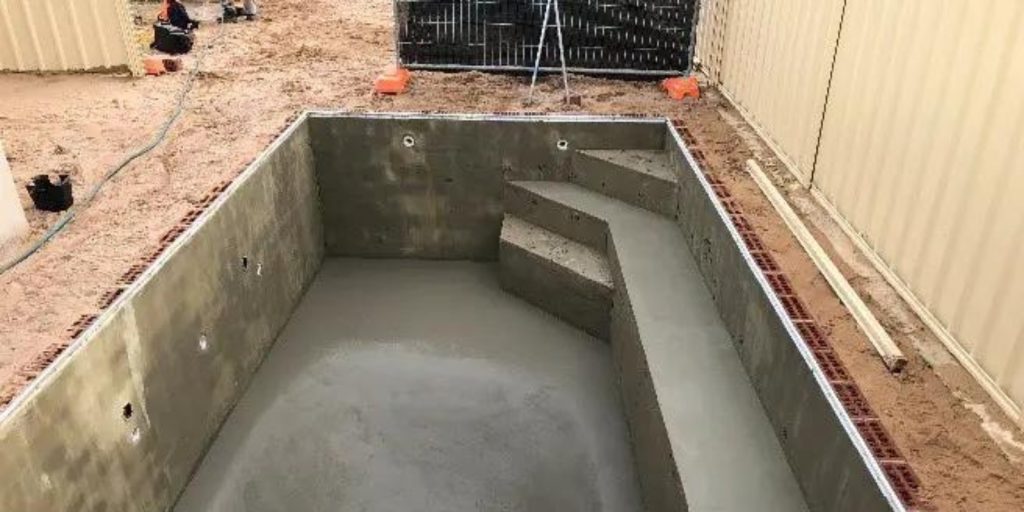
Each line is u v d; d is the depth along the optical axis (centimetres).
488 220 672
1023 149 294
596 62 717
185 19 854
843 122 442
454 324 599
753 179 521
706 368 434
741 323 437
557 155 639
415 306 623
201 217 462
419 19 714
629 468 461
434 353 564
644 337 459
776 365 383
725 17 647
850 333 366
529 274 612
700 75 722
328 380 534
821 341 361
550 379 538
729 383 422
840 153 448
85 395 346
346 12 962
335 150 645
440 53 725
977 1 320
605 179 620
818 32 469
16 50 714
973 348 332
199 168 533
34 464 315
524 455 472
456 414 505
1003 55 304
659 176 584
